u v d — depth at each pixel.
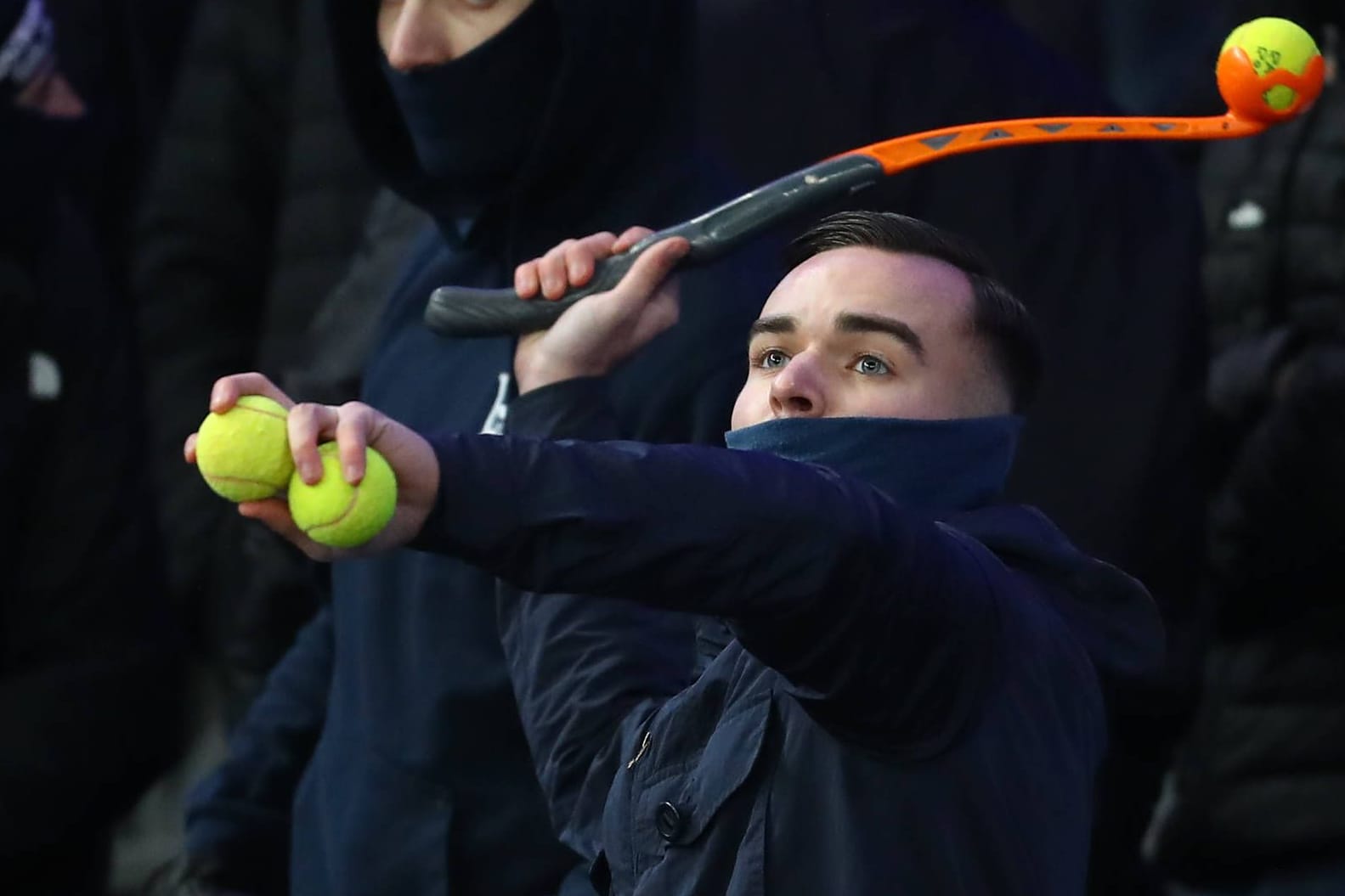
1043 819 5.18
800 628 4.85
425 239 8.66
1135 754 8.89
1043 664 5.27
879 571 4.85
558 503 4.61
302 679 8.74
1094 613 5.66
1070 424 8.65
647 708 6.16
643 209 7.84
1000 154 8.79
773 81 8.77
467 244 8.18
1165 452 8.74
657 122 7.95
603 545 4.63
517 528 4.60
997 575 5.28
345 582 7.93
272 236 13.62
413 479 4.54
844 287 5.73
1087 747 5.37
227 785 8.74
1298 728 10.30
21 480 9.92
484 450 4.64
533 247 7.92
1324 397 9.91
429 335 8.17
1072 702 5.32
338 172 12.98
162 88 14.27
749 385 5.88
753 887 5.21
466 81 7.85
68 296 10.17
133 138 14.12
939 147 6.23
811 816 5.23
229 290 13.52
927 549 4.97
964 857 5.12
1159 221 9.03
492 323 6.73
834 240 5.95
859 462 5.56
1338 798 10.28
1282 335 10.27
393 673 7.66
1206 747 10.52
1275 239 10.89
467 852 7.49
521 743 7.46
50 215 10.23
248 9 13.55
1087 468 8.62
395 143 8.58
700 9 8.90
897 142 6.25
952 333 5.73
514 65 7.86
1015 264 8.70
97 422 10.15
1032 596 5.45
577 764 6.32
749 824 5.30
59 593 9.98
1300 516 10.02
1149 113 12.85
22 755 9.73
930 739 5.11
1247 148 11.07
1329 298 10.76
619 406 7.26
